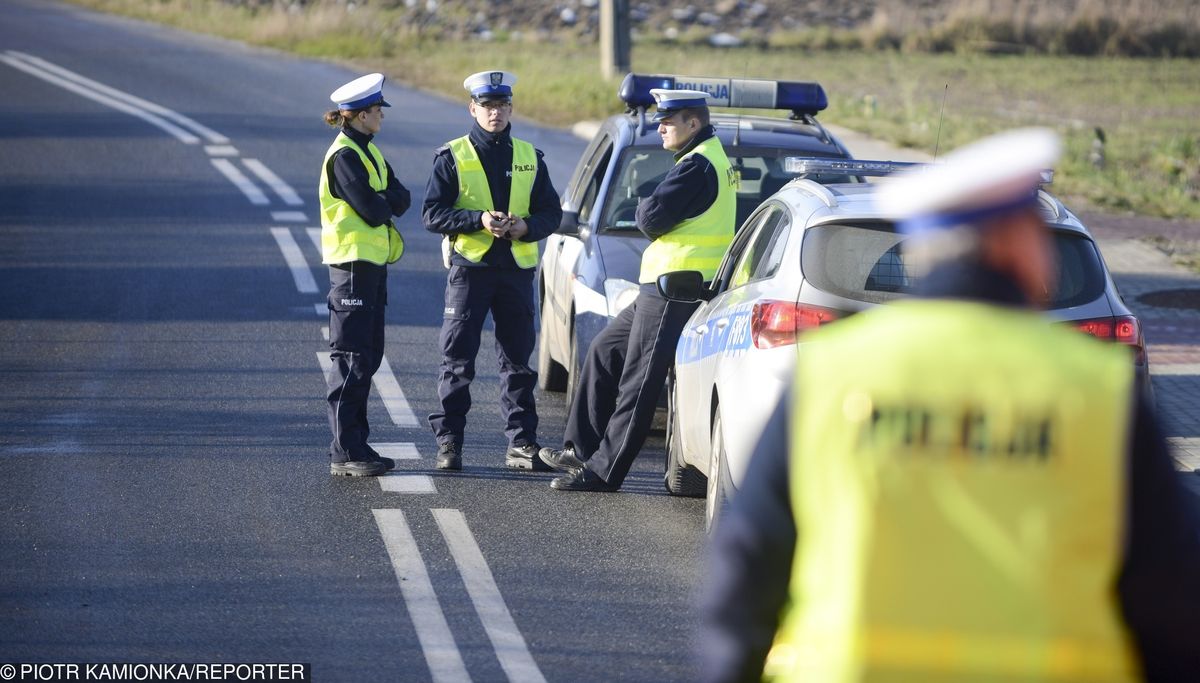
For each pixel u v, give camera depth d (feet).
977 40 473.67
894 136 274.77
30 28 431.43
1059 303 73.72
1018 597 26.94
